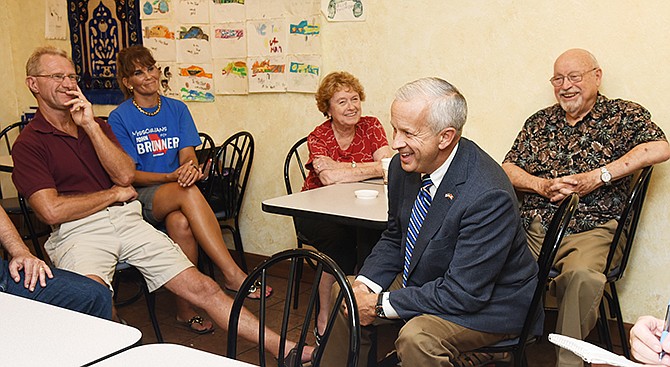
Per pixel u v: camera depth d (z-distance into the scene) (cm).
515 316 197
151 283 275
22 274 221
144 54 335
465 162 193
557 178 273
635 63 280
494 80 313
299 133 380
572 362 237
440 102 187
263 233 405
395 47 339
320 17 358
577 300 244
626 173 259
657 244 289
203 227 309
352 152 327
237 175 379
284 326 167
